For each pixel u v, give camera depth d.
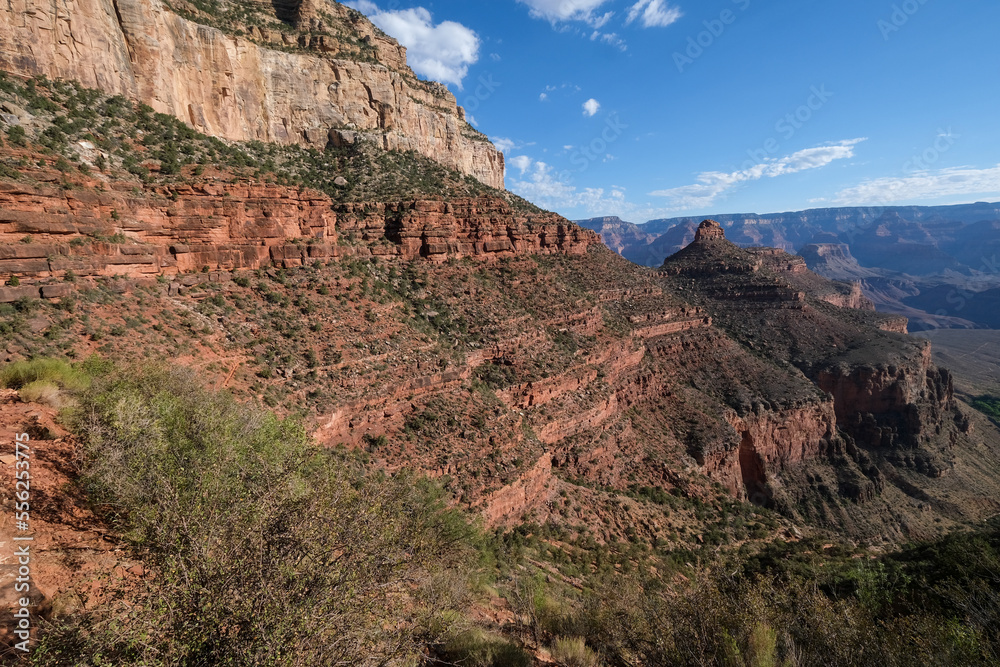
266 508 5.92
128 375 12.27
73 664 4.32
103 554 6.85
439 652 8.45
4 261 18.81
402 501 11.55
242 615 4.66
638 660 10.12
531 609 12.55
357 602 5.50
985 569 14.89
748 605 10.31
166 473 7.55
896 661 9.19
